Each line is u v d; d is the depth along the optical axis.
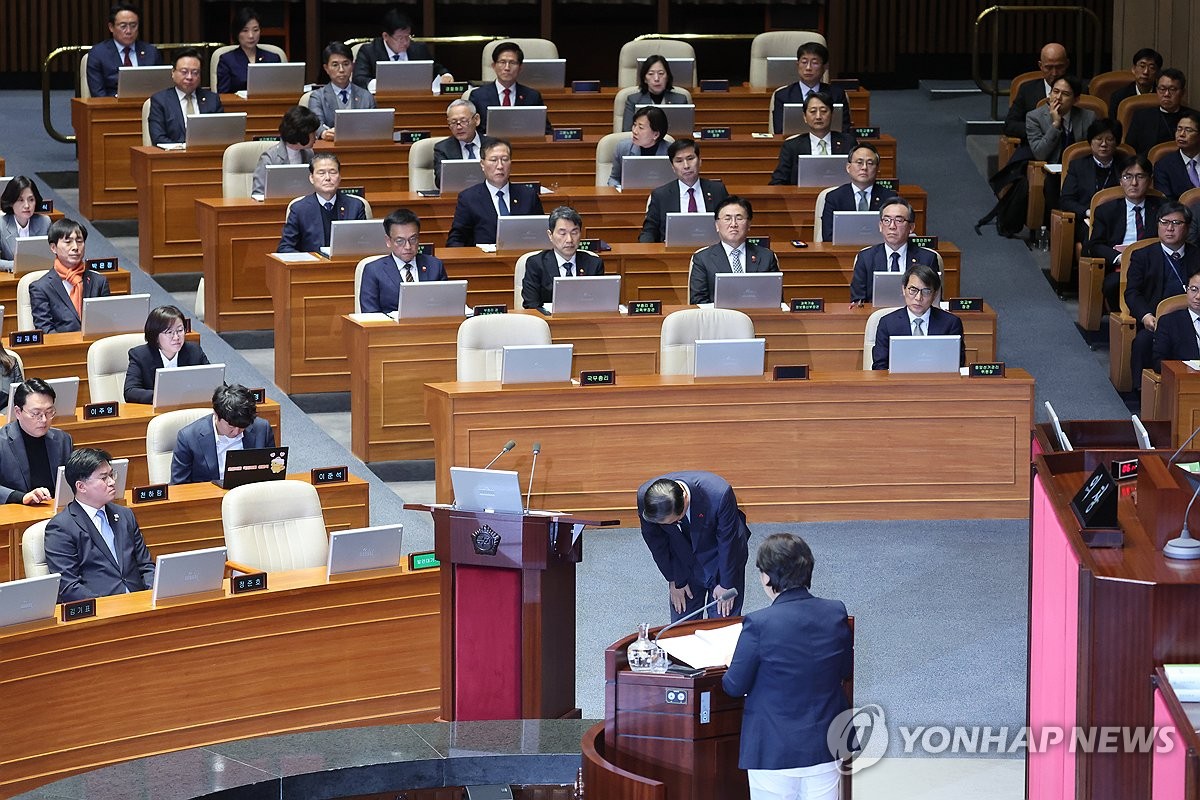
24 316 41.91
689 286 42.62
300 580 29.00
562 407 36.81
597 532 37.22
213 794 23.72
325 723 29.17
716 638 22.02
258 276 47.03
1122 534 19.05
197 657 28.06
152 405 36.94
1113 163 49.62
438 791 24.89
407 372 39.97
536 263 42.19
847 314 41.56
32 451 33.75
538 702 26.45
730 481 37.81
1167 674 17.55
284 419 42.56
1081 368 45.62
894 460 38.25
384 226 41.47
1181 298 41.41
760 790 20.88
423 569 29.61
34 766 26.86
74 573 30.02
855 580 34.84
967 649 31.50
